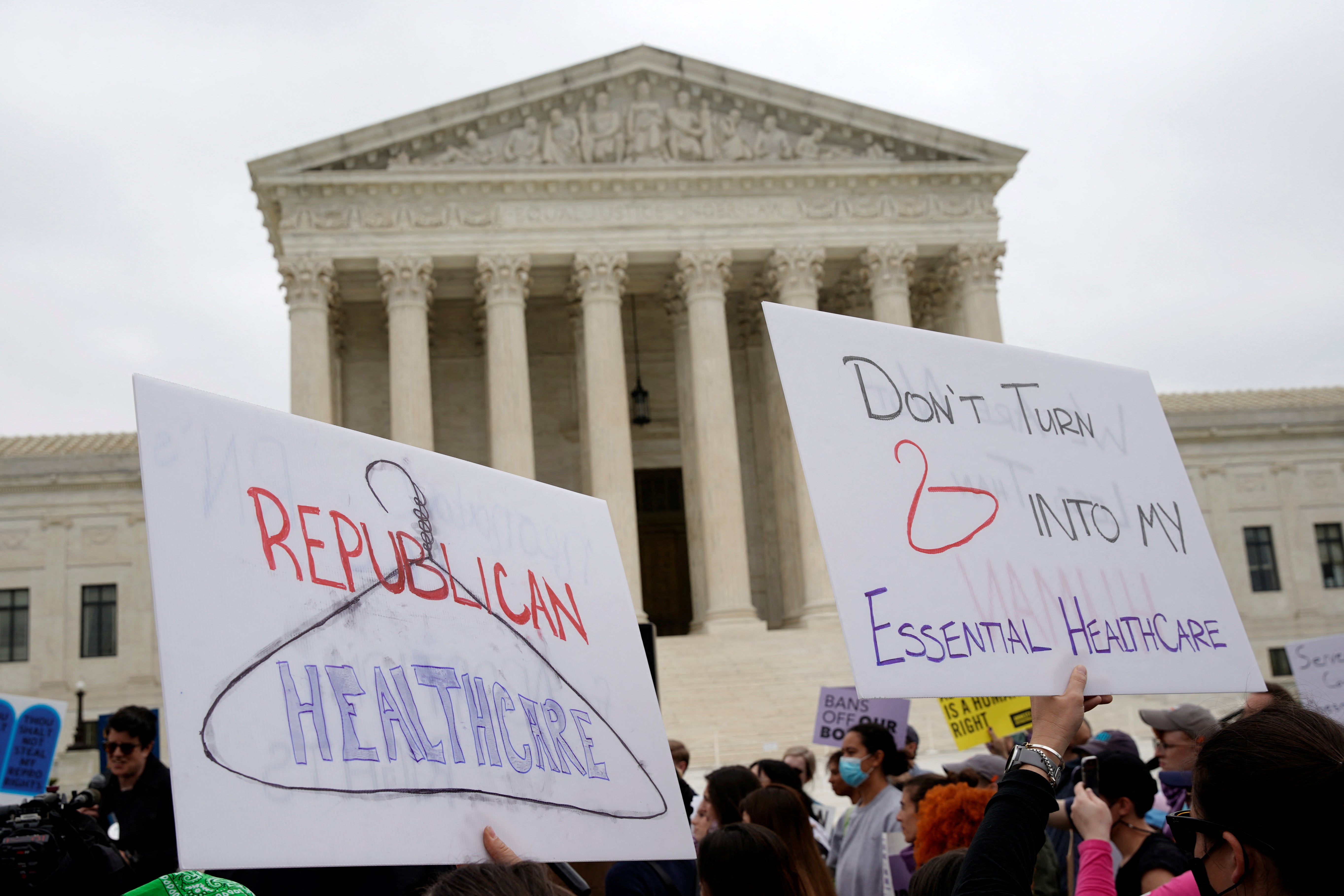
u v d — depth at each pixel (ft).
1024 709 51.21
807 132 180.96
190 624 14.82
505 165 173.78
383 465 17.90
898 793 35.50
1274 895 10.95
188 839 13.78
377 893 20.06
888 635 17.34
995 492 19.01
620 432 168.66
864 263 180.04
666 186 176.65
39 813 25.67
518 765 17.37
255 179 169.27
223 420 16.14
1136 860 24.66
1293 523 216.13
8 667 189.67
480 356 198.39
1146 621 19.11
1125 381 21.13
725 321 177.78
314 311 168.14
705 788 37.29
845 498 17.95
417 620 17.20
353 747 15.61
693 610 188.65
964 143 180.65
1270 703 26.89
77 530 194.59
